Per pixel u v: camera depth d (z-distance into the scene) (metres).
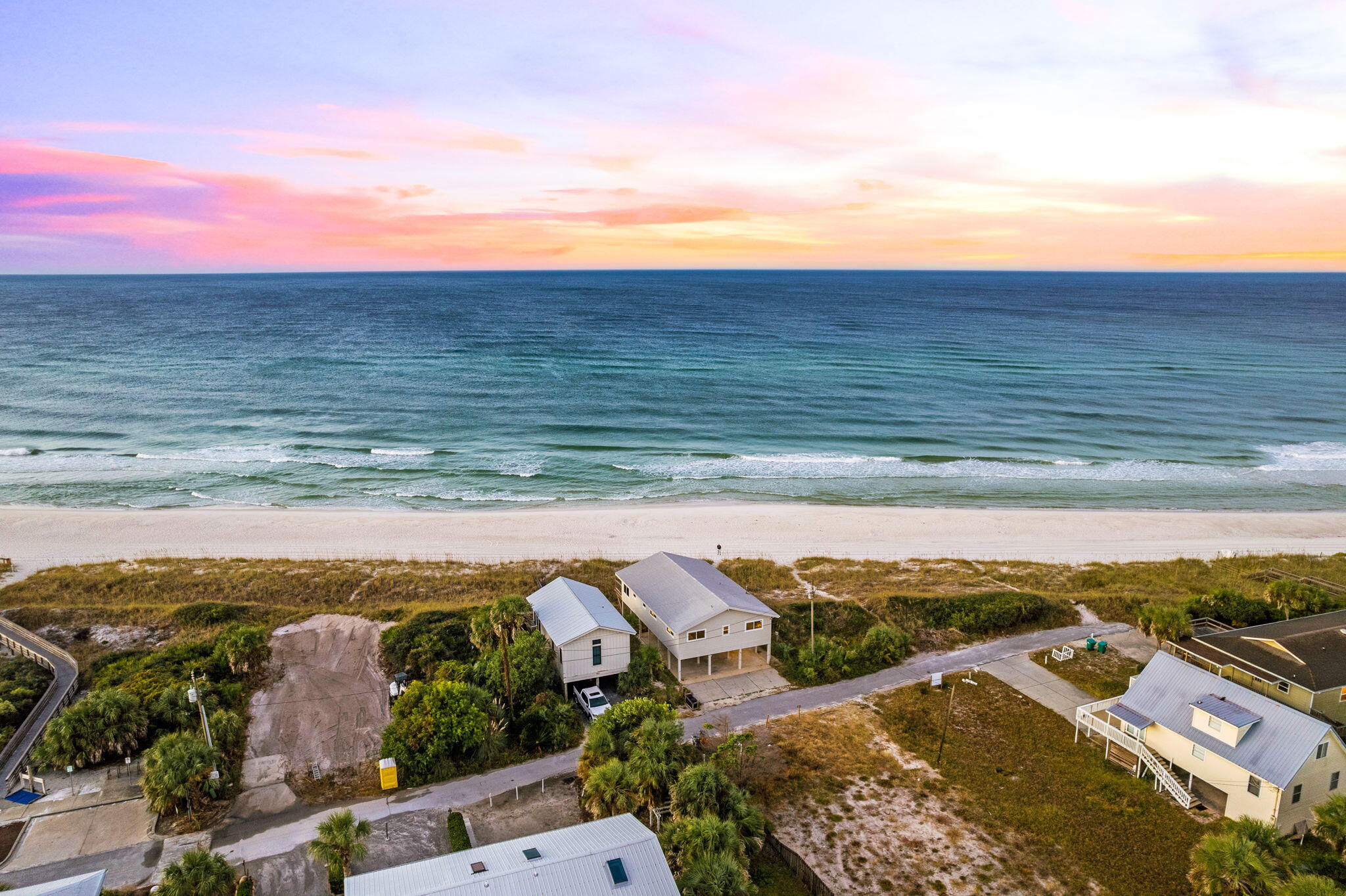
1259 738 31.06
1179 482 84.06
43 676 41.78
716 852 26.84
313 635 47.47
